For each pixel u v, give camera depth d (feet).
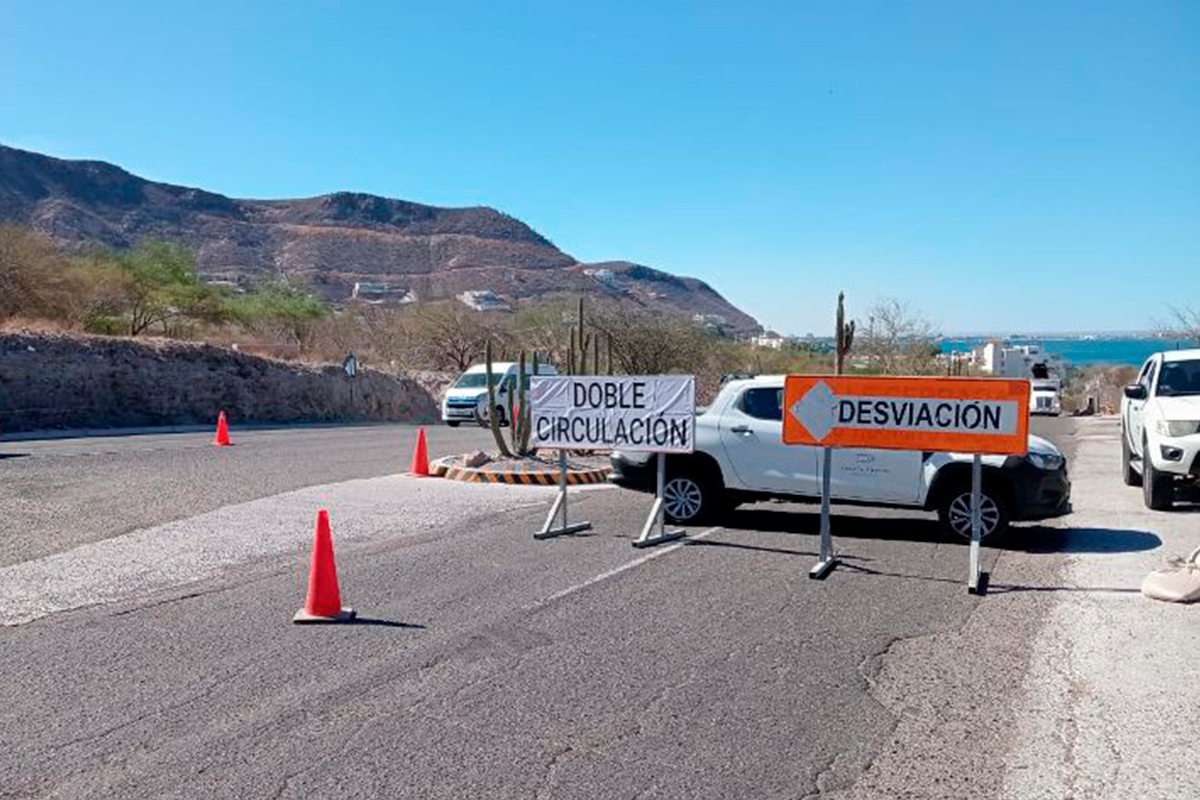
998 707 19.17
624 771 16.05
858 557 32.58
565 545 33.94
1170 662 21.98
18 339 79.36
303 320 149.89
